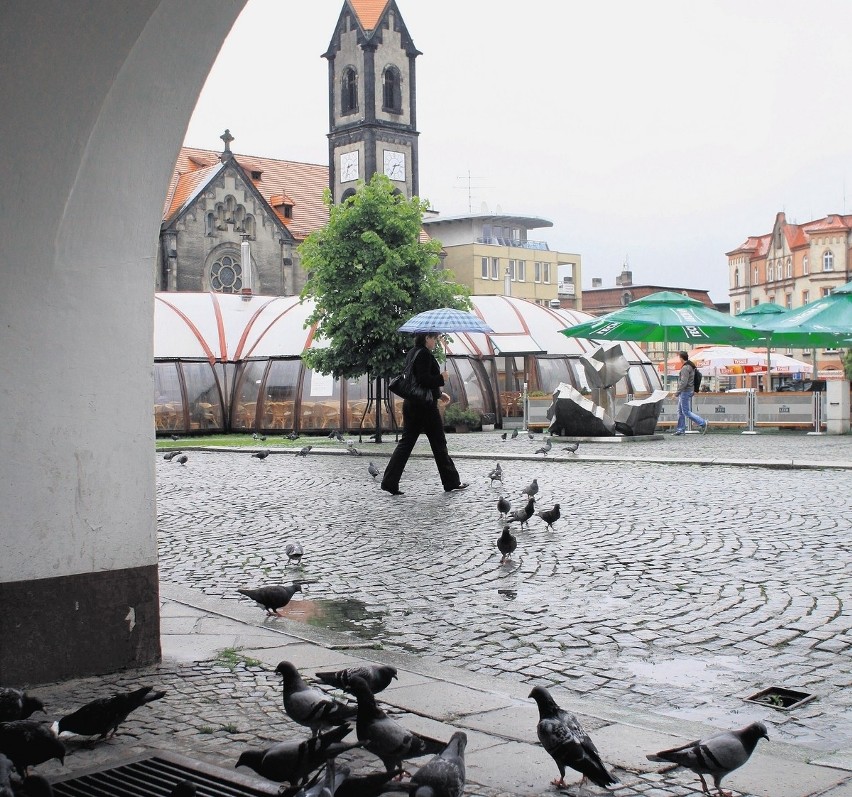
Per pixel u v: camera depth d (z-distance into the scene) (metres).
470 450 26.94
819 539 11.38
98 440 6.40
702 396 35.44
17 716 4.87
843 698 5.99
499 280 106.50
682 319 33.59
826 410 32.31
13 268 6.02
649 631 7.61
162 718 5.54
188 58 6.26
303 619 8.23
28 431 6.15
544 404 37.41
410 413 16.86
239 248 69.88
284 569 10.43
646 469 20.48
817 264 95.25
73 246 6.24
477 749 4.99
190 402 41.41
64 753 4.51
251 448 29.33
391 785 3.80
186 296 45.41
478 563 10.52
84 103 5.89
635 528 12.55
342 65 87.19
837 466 19.45
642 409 29.52
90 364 6.37
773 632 7.48
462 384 41.97
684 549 10.97
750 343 38.69
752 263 107.25
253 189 70.50
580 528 12.70
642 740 5.13
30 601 6.15
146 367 6.62
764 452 23.91
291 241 72.00
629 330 37.38
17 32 5.48
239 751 5.04
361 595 9.11
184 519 14.45
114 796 4.56
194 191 68.25
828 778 4.59
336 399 39.78
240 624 7.79
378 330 31.30
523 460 23.55
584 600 8.70
